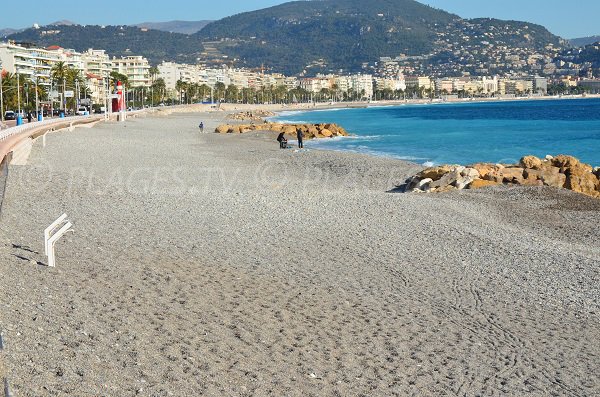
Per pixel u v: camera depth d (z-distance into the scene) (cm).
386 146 7200
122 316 1231
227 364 1066
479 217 2688
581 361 1245
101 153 4903
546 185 3462
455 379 1119
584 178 3519
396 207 2773
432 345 1275
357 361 1157
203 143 6938
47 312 1177
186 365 1031
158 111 16400
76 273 1516
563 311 1541
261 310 1389
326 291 1582
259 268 1755
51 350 991
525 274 1838
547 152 6481
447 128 11050
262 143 7069
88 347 1036
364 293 1586
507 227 2538
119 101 12425
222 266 1745
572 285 1747
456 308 1521
